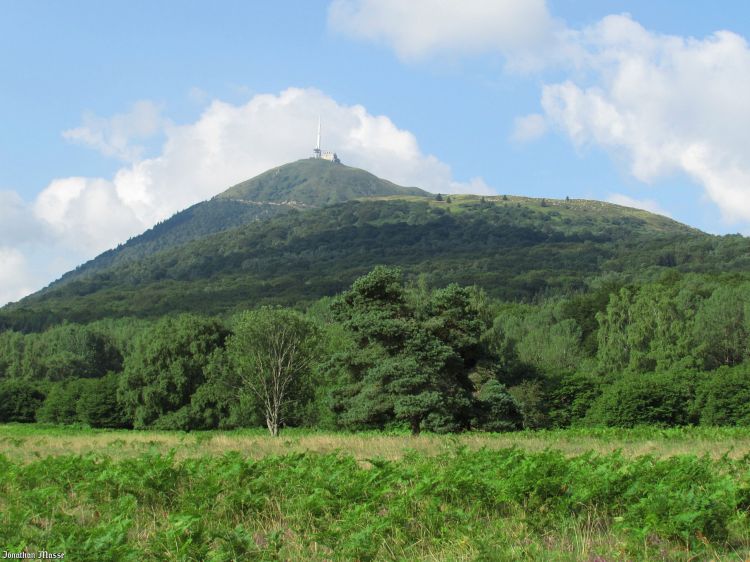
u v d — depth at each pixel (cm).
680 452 2105
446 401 4144
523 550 1000
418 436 3350
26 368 10325
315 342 5606
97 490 1440
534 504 1218
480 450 1897
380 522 1094
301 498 1275
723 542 1057
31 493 1380
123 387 6956
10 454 2444
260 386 5650
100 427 7519
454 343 4475
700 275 12094
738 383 5594
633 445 2517
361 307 4425
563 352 8362
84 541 1038
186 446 2661
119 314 17238
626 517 1075
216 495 1361
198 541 1042
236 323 5738
